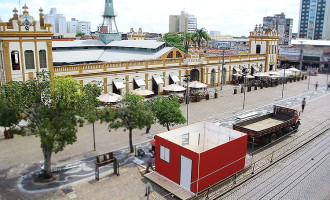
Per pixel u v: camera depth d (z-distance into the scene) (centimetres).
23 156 2308
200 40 9106
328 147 2627
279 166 2231
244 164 2148
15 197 1738
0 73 3008
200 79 5156
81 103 1930
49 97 1881
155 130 2966
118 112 2184
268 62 6550
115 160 2014
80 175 2017
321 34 16525
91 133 2848
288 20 17625
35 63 2961
